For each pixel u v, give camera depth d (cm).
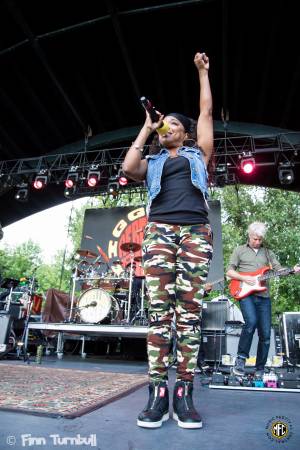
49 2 517
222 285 658
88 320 488
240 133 700
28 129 736
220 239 706
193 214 132
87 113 738
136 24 560
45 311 545
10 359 414
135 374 271
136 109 741
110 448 89
